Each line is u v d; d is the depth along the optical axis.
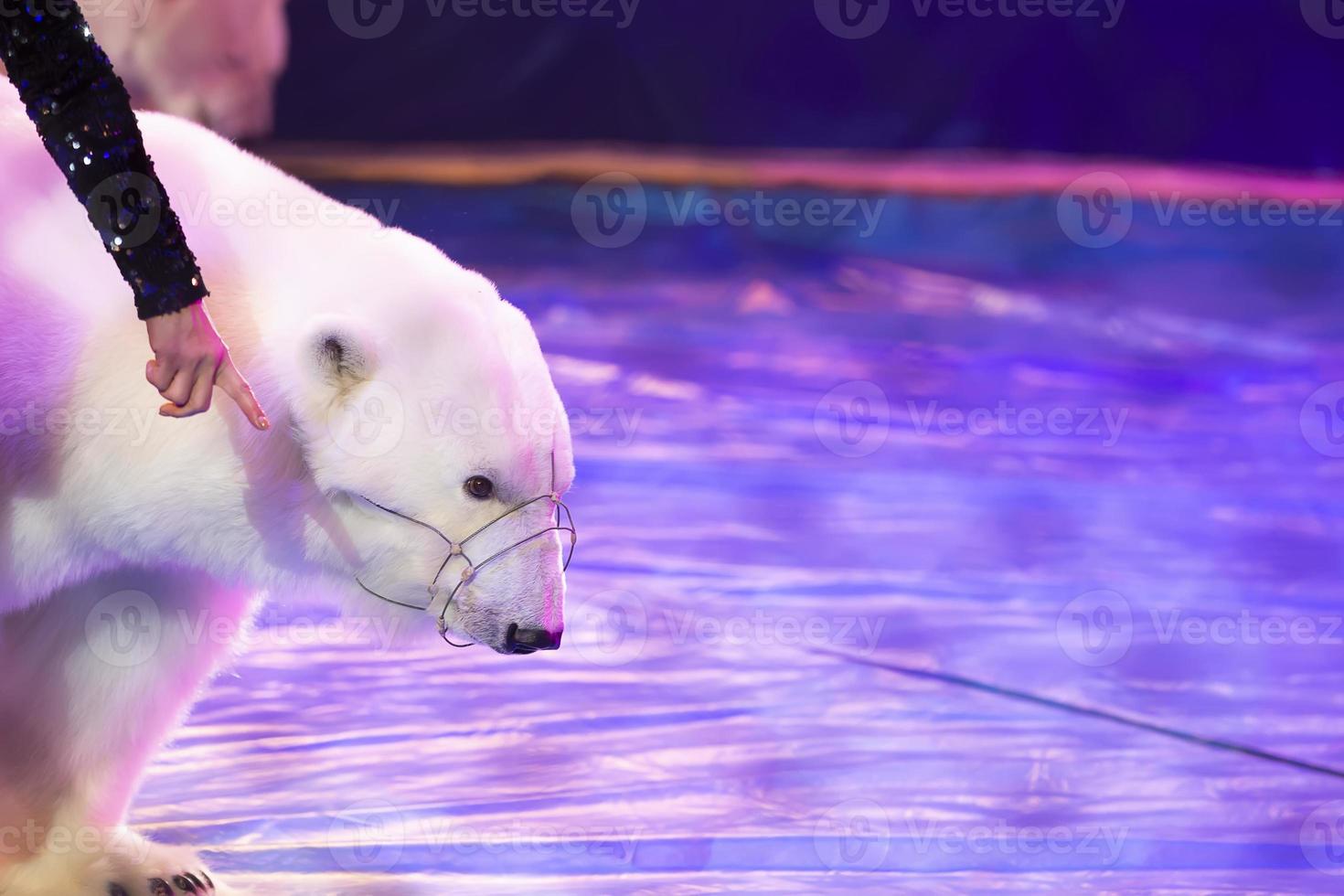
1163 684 15.34
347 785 12.33
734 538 19.97
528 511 10.04
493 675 14.98
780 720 14.05
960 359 32.53
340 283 9.98
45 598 10.59
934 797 12.50
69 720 10.73
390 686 14.59
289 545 10.14
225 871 10.89
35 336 9.47
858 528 20.62
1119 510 22.11
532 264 40.69
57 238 9.66
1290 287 40.97
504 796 12.21
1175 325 36.62
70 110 8.85
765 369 30.77
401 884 10.73
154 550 10.10
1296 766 13.41
